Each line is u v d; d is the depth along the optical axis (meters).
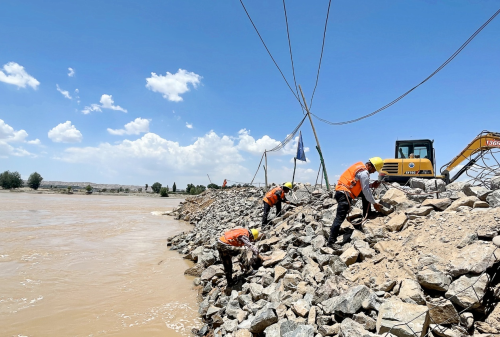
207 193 28.62
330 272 5.50
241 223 12.41
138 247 13.25
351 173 6.25
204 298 7.31
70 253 11.62
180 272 9.64
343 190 6.12
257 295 5.90
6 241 13.23
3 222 18.47
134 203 42.19
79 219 21.59
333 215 7.43
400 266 4.68
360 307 4.18
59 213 24.73
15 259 10.52
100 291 7.94
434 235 4.96
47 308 6.84
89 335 5.71
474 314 3.59
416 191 7.12
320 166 11.41
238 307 5.98
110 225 19.36
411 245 5.02
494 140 10.45
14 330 5.84
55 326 6.04
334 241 6.16
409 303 3.82
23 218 20.64
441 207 5.75
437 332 3.49
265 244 8.14
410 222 5.68
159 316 6.55
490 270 3.79
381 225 6.16
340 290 4.79
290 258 6.59
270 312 4.68
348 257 5.46
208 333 5.73
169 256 11.73
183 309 6.93
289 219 9.31
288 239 7.68
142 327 6.05
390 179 12.98
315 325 4.36
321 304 4.62
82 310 6.78
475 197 5.49
